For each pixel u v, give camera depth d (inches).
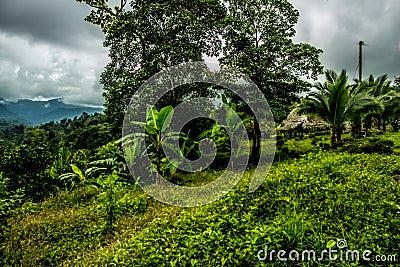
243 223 215.9
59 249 233.0
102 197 306.0
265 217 232.4
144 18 528.1
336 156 422.3
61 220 289.9
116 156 493.4
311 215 220.8
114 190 350.0
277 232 190.7
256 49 545.3
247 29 553.3
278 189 283.0
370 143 530.6
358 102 591.8
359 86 637.3
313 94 607.5
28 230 272.5
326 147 590.9
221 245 191.5
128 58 554.3
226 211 243.9
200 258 182.9
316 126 869.8
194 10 560.1
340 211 223.1
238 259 176.2
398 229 192.9
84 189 405.7
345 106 593.9
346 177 306.3
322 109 598.2
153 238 213.3
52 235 261.4
